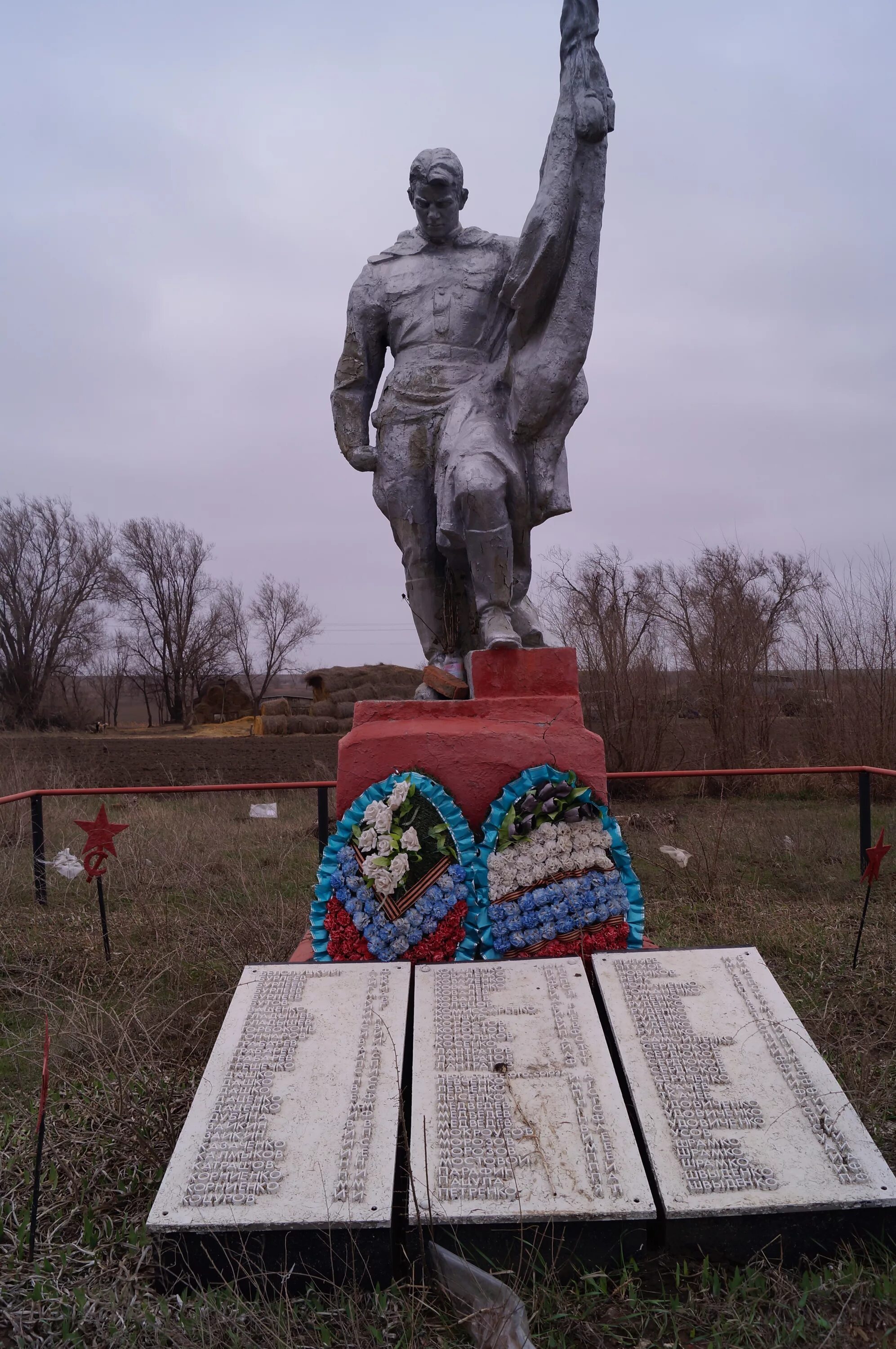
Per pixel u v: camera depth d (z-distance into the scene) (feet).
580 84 10.87
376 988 8.97
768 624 48.88
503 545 11.77
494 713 11.47
